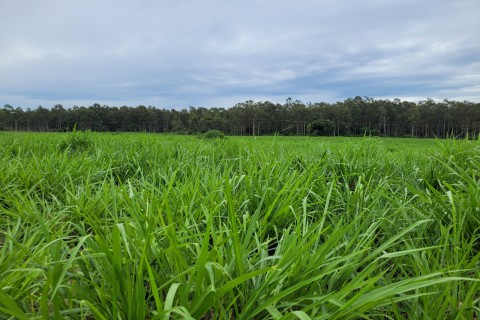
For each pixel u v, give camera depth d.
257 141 5.39
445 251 2.05
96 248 1.67
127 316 1.46
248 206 2.83
